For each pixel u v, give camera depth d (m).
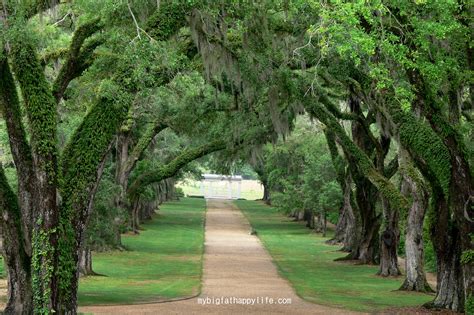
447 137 19.67
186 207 103.75
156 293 27.22
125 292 27.36
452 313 23.20
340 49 15.78
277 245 56.38
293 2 19.77
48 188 14.59
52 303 14.52
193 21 20.14
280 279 33.88
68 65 20.44
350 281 34.47
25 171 16.16
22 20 14.59
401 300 27.22
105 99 15.60
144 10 18.88
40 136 14.61
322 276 36.31
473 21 18.30
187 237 61.06
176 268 37.94
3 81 15.95
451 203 21.06
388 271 37.19
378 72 16.95
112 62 21.22
